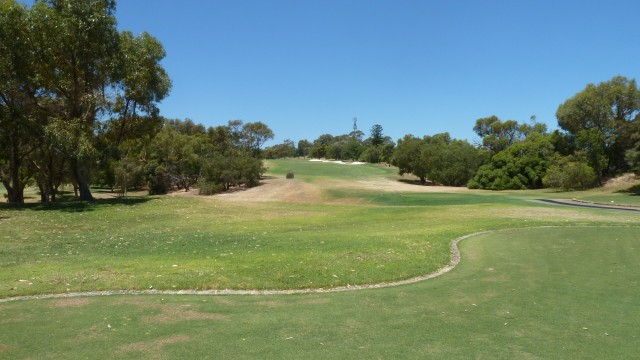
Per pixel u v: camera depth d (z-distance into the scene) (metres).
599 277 9.59
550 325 6.59
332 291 8.72
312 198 51.56
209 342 5.86
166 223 20.95
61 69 27.09
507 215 22.80
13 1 24.81
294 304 7.71
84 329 6.34
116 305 7.54
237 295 8.32
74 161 29.06
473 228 17.77
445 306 7.62
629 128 49.62
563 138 60.47
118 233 17.56
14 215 22.05
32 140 29.11
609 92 53.53
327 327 6.50
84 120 27.33
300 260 11.00
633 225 18.61
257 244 14.12
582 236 15.38
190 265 10.56
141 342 5.84
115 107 28.92
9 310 7.24
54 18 24.88
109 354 5.44
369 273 9.90
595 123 54.97
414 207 28.77
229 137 102.38
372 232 17.12
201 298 8.04
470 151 71.56
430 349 5.66
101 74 27.53
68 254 12.68
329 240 14.59
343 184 64.94
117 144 31.25
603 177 54.97
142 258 11.83
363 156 122.06
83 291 8.48
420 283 9.34
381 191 54.25
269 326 6.52
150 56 29.39
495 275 9.95
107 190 77.31
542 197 40.00
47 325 6.52
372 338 6.04
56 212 23.53
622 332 6.28
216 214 24.52
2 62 24.08
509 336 6.14
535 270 10.35
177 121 100.19
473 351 5.59
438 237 15.22
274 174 80.94
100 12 26.30
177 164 65.69
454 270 10.55
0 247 13.95
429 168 71.19
